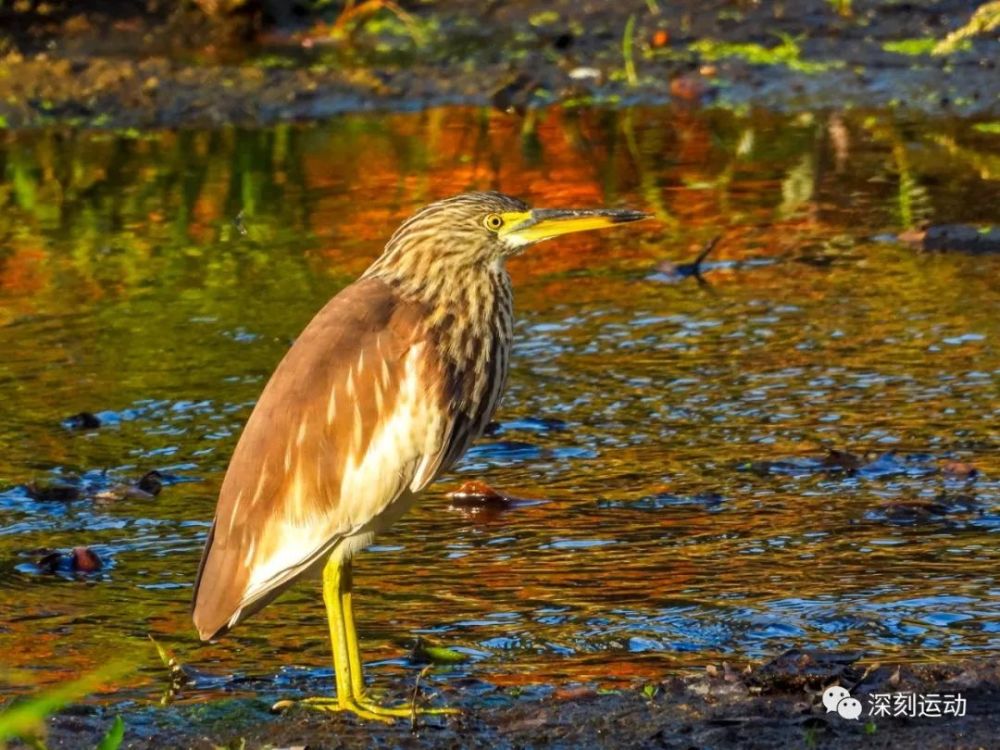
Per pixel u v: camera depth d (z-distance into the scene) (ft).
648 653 26.89
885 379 39.70
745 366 41.11
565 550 31.17
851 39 70.59
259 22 75.61
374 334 26.61
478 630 27.96
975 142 58.90
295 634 28.53
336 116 66.39
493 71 69.72
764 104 65.57
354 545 26.16
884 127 61.46
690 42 71.97
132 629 28.60
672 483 34.32
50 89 67.51
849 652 26.43
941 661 26.03
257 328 44.83
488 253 27.78
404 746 23.43
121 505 34.27
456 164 59.11
